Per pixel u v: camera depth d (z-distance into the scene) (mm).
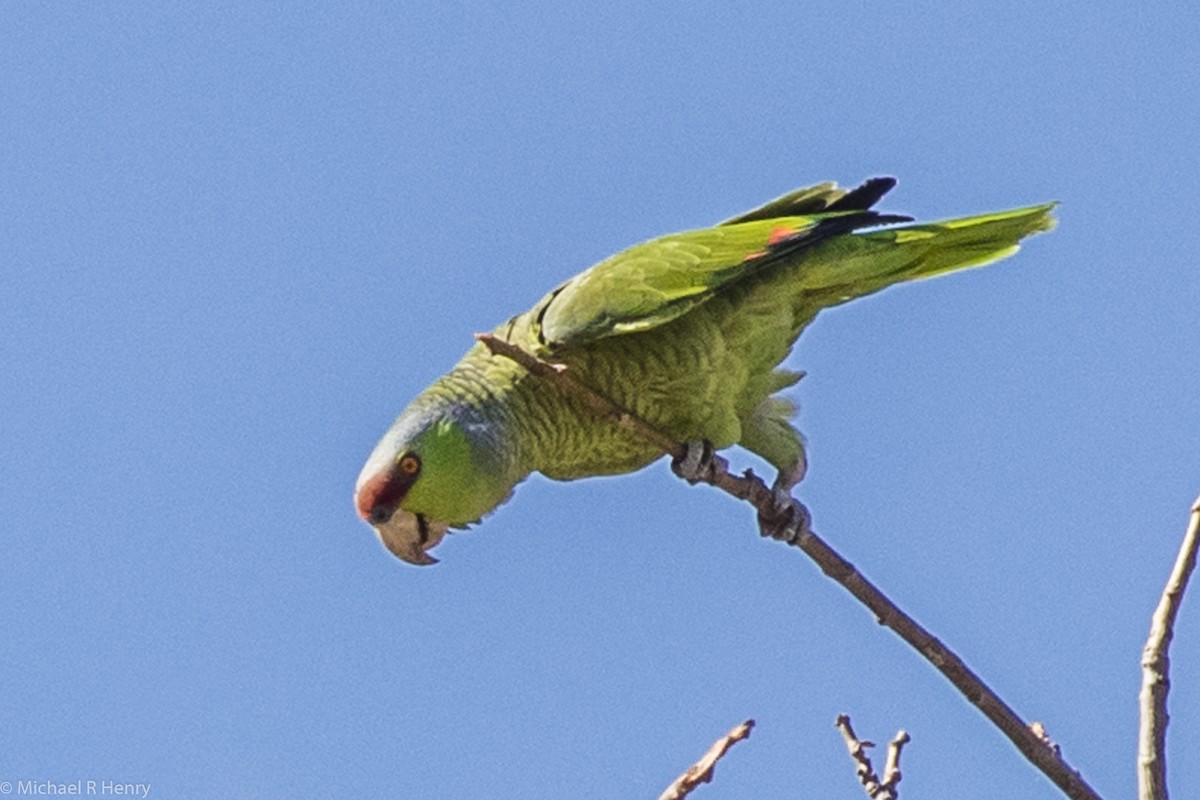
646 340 11812
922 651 9609
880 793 8719
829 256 12320
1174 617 8297
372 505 11305
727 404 12172
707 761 7844
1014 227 12648
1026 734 9383
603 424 11953
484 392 11633
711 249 12062
